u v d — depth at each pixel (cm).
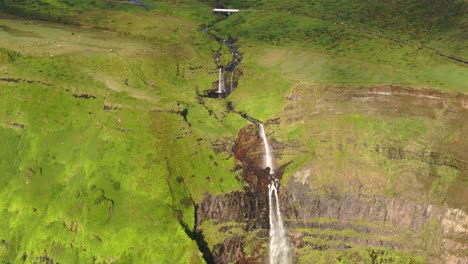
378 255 13462
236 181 13750
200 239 12738
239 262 13475
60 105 14438
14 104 14550
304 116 15462
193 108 15450
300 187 14138
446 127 14762
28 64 15325
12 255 12656
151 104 14075
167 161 13112
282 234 13988
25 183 13288
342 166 14312
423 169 14000
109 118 13788
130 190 12556
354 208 13875
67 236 12300
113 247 11875
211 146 14112
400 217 13650
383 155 14375
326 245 13712
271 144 14988
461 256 13000
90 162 13062
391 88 15550
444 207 13375
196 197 13000
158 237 11881
